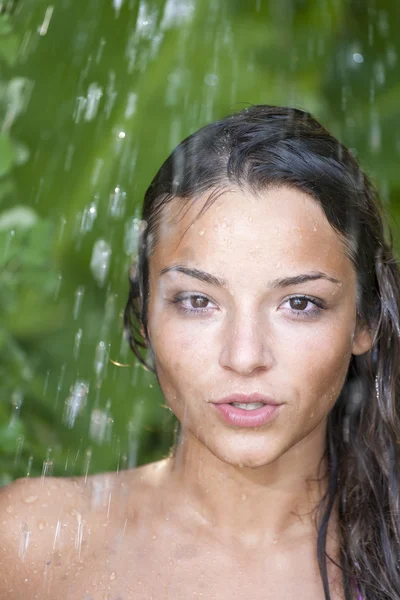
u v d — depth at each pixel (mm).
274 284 1918
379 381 2336
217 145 2002
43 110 4230
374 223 2252
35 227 2982
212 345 1941
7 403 3328
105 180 4223
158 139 4285
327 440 2295
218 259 1928
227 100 4449
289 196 1956
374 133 5148
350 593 2107
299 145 2012
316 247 1954
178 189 2010
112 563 2098
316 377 1956
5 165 2807
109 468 3713
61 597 2082
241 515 2115
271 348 1925
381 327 2291
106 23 4312
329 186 2004
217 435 1961
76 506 2199
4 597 2123
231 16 4762
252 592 2053
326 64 5340
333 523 2215
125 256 4184
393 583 2188
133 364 3973
